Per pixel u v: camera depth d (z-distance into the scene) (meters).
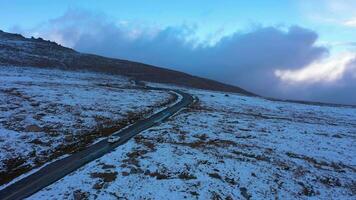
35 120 41.84
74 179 27.23
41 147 34.12
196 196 25.52
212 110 65.81
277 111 76.25
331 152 39.91
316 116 74.44
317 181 30.61
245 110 71.50
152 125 47.50
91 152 34.41
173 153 34.41
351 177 32.25
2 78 77.31
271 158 35.47
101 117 47.59
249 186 28.09
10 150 32.12
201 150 36.22
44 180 27.28
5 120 40.28
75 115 46.66
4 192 25.08
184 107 65.81
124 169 29.55
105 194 24.95
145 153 34.03
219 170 30.67
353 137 49.84
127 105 58.75
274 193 27.34
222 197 25.80
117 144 37.47
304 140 44.78
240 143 40.31
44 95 57.25
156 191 25.88
